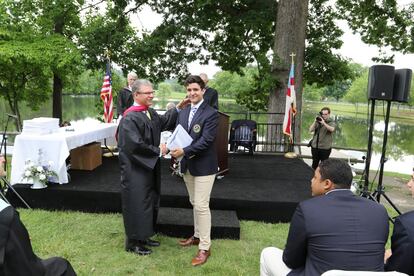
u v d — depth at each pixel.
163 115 4.05
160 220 4.18
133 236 3.58
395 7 12.34
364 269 1.86
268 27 11.95
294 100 8.57
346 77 12.20
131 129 3.50
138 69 12.48
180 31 11.73
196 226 3.89
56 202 4.78
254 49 12.65
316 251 1.93
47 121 5.11
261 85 10.03
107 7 13.44
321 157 7.45
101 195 4.71
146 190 3.59
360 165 10.80
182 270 3.37
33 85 15.30
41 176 4.68
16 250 1.59
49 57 11.38
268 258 2.55
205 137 3.44
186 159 3.55
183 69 12.67
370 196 4.72
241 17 11.43
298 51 9.99
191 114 3.61
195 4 11.82
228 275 3.31
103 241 3.92
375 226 1.93
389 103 4.86
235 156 8.18
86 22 14.14
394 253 1.90
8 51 11.12
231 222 4.21
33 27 12.71
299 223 2.01
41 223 4.31
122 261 3.51
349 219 1.93
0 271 1.54
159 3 12.27
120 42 11.98
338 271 1.70
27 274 1.63
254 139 8.38
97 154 6.28
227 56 13.22
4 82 14.45
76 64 11.91
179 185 5.16
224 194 4.85
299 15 9.83
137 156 3.50
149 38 12.12
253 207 4.65
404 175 10.20
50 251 3.64
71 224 4.33
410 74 4.72
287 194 4.92
